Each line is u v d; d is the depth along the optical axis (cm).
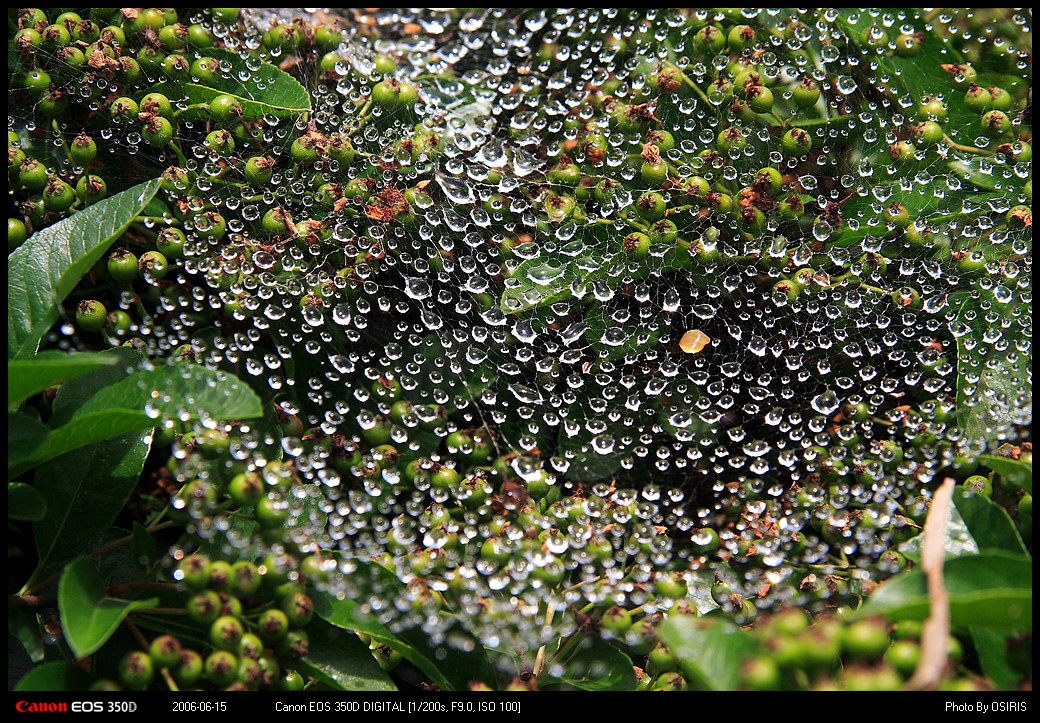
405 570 79
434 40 89
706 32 84
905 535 80
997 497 80
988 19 85
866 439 82
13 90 82
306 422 82
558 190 83
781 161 83
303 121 83
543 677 79
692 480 82
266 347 82
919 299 83
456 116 85
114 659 78
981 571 76
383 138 84
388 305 82
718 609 80
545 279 82
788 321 83
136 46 83
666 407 82
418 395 82
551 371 82
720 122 84
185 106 83
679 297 83
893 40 85
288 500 79
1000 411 81
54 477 79
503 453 82
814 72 85
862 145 84
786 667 75
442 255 82
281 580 78
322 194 82
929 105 84
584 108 84
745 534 81
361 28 90
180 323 82
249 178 82
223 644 77
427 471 81
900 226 83
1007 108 84
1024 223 83
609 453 82
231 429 80
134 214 80
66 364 76
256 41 85
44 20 82
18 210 81
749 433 83
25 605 78
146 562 78
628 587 79
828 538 80
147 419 77
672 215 83
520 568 79
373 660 78
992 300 82
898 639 77
